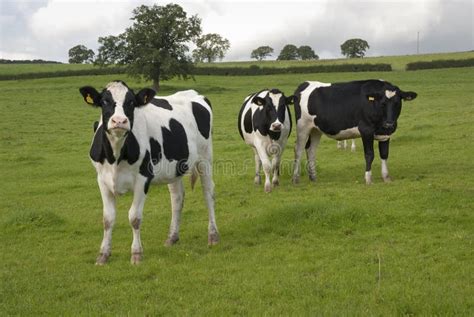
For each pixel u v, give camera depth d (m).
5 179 16.55
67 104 41.44
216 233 8.68
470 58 74.88
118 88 7.02
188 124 8.48
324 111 13.38
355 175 14.55
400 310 5.53
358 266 7.02
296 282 6.53
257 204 11.48
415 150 18.28
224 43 103.44
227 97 46.44
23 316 5.80
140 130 7.32
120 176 7.29
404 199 10.78
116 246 8.64
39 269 7.49
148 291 6.41
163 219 10.56
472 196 10.60
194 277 6.88
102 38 58.59
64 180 16.20
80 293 6.51
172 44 57.88
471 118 25.53
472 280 6.38
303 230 8.95
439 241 7.96
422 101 37.31
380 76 64.81
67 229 10.00
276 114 12.62
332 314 5.50
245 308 5.82
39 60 136.25
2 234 9.70
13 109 37.84
